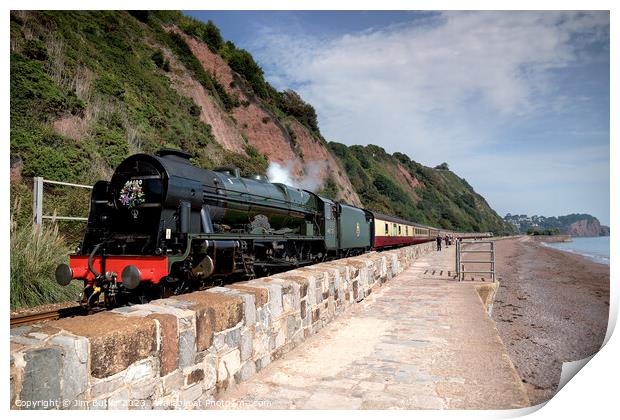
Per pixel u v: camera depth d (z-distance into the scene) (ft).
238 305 13.78
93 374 8.52
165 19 118.73
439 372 15.57
